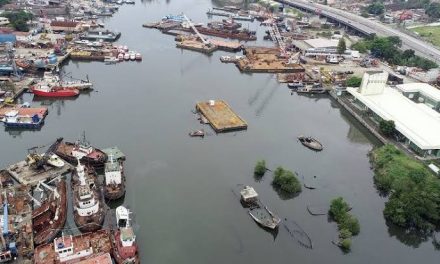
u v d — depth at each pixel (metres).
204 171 136.50
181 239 105.31
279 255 102.62
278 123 178.00
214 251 102.25
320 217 117.69
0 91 182.62
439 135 156.50
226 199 122.56
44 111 170.75
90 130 159.38
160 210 115.69
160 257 99.06
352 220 112.94
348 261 102.62
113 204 117.44
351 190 132.62
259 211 117.00
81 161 132.50
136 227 108.25
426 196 119.50
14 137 154.00
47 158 129.50
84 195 105.81
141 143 151.38
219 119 173.25
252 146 155.88
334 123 183.00
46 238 99.56
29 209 107.75
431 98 191.25
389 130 162.75
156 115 175.62
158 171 134.38
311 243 107.19
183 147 151.00
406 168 138.88
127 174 131.50
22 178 123.25
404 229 116.31
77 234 103.50
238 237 107.56
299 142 161.75
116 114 174.75
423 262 105.44
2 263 91.50
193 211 116.25
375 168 145.50
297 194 127.75
